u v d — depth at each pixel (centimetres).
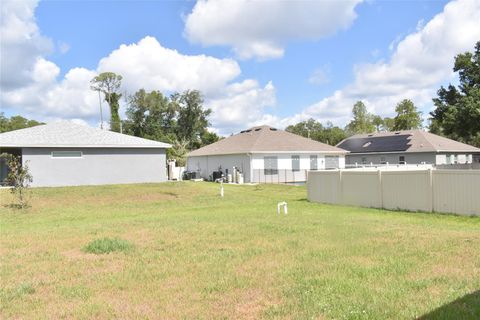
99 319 500
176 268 725
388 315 471
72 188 2527
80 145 2744
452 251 778
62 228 1303
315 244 890
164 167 3109
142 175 3017
